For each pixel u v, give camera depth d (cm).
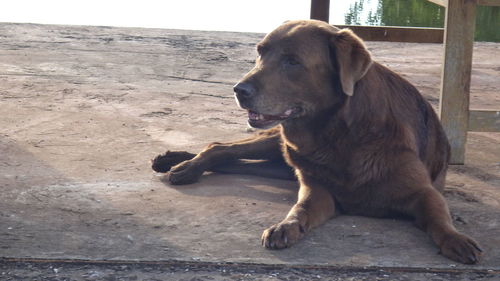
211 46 1575
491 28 2045
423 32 1319
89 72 1336
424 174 734
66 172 859
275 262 644
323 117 728
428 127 805
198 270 629
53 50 1481
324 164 739
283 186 841
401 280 621
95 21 2111
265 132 881
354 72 698
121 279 611
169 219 733
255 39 1662
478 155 984
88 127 1029
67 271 623
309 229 707
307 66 711
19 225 706
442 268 640
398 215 744
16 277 611
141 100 1176
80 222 719
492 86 1352
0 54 1427
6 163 879
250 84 705
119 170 874
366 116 728
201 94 1229
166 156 870
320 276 624
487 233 719
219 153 861
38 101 1143
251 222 730
